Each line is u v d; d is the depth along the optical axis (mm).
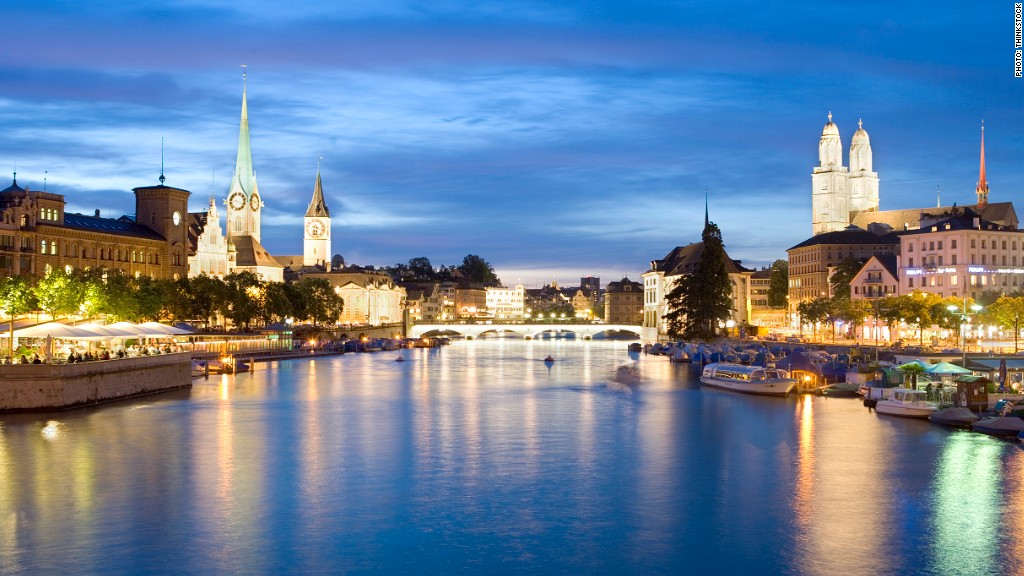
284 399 129250
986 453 85500
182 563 55438
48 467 78188
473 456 85125
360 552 57625
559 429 101188
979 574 54125
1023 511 66188
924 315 181750
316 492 71250
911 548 58406
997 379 115125
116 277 170625
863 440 92688
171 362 136375
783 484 73875
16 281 155625
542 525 63062
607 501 68875
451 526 62781
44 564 55094
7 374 103500
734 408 119625
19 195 194625
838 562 56031
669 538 60406
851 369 145000
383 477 76250
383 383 158000
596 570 54875
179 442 90688
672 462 82375
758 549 58281
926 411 106250
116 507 66625
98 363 113188
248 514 65188
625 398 132875
